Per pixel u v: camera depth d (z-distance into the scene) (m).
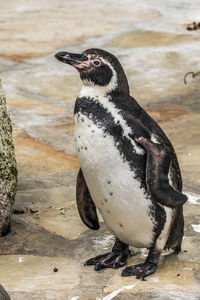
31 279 10.37
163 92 20.94
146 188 9.75
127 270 10.40
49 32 28.44
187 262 10.82
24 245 11.60
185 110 19.28
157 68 23.17
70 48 25.78
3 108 12.00
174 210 10.09
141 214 9.95
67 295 9.80
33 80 22.11
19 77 22.41
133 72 22.80
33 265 10.88
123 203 9.91
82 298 9.70
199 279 10.26
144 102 20.05
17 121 18.42
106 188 9.91
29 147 16.48
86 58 9.90
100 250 11.38
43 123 18.31
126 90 10.05
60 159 15.77
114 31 28.41
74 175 14.83
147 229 10.13
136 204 9.87
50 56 24.89
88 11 32.81
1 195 11.61
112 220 10.31
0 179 11.53
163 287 10.01
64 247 11.53
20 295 9.80
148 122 10.02
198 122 18.20
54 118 18.75
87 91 9.97
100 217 12.75
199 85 21.55
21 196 13.65
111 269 10.65
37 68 23.42
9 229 12.10
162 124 18.09
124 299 9.66
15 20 30.91
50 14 32.19
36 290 9.97
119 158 9.66
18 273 10.58
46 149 16.39
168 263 10.78
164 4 34.22
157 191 9.37
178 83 21.77
